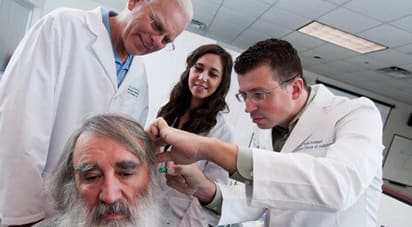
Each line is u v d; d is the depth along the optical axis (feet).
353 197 2.35
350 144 2.66
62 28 3.71
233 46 21.01
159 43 3.69
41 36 3.55
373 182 3.21
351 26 12.91
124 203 2.57
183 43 10.39
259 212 4.03
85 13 4.06
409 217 7.04
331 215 3.24
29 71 3.37
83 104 3.94
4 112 3.30
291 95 3.37
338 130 3.16
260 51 3.23
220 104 5.54
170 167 3.09
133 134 2.73
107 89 4.09
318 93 3.81
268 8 13.20
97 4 18.57
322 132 3.40
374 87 22.03
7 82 3.43
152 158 2.76
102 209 2.50
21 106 3.26
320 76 22.79
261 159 2.35
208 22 17.24
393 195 7.98
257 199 2.32
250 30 16.70
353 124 2.96
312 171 2.32
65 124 3.82
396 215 7.36
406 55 14.57
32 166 3.24
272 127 3.74
